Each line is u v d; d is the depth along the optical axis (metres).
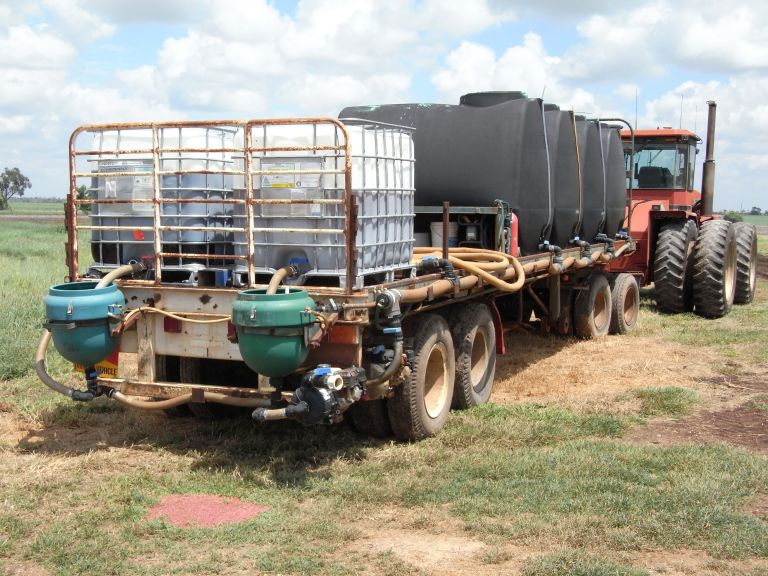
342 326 5.62
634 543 4.54
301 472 5.73
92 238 6.54
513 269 7.86
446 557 4.42
